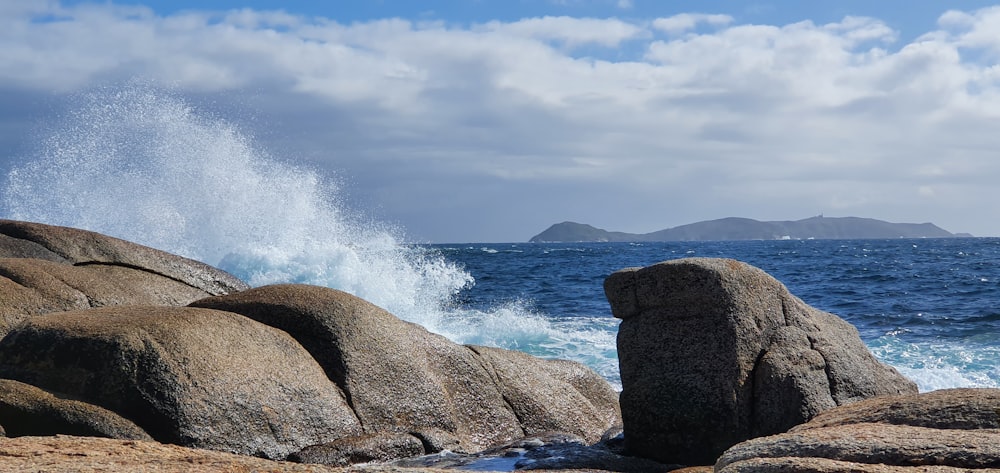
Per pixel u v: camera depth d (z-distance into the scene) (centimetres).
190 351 674
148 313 721
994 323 1797
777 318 749
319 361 757
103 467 405
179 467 416
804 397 707
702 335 728
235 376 681
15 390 634
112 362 653
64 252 1061
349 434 726
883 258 5206
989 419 425
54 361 664
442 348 848
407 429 768
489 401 854
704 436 712
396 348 795
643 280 754
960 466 362
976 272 3422
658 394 730
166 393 646
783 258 5400
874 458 378
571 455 717
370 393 758
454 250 7725
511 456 726
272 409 687
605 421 939
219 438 652
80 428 616
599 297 2427
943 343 1562
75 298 873
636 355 748
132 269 1099
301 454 687
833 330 787
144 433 629
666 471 688
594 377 997
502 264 4472
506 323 1656
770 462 377
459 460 714
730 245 12194
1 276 860
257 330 732
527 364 931
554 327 1650
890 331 1720
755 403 710
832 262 4616
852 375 737
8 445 454
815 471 361
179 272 1136
